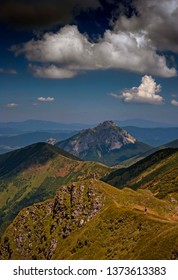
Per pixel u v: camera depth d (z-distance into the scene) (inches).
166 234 5019.7
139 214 6599.4
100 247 6432.1
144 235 5689.0
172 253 4525.1
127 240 5959.6
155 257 4670.3
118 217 6924.2
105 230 6835.6
